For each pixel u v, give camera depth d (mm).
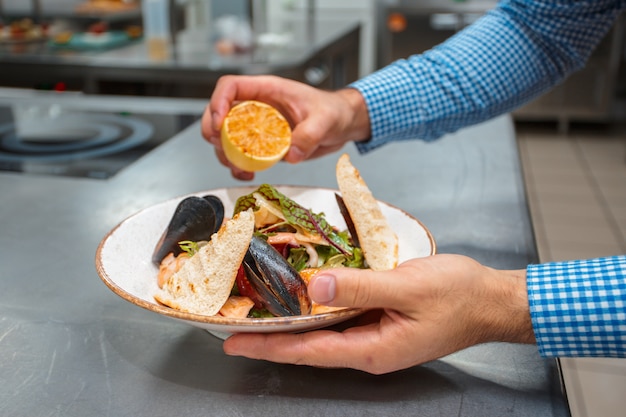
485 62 756
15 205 737
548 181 2344
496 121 1064
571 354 473
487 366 482
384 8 2793
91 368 479
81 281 586
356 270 441
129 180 813
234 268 459
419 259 471
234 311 463
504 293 470
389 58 2852
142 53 1868
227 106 670
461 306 455
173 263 516
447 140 966
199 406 444
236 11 2484
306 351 453
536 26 750
